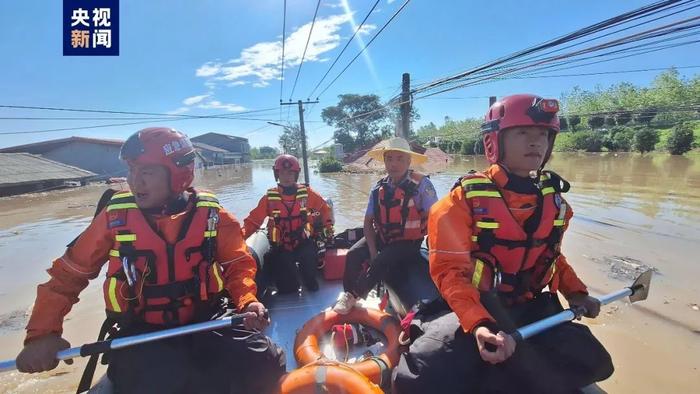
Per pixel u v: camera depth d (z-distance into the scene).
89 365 2.14
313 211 4.75
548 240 2.02
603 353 1.96
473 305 1.82
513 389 1.89
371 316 3.16
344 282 3.84
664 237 7.86
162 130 2.09
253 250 3.94
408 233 3.43
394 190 3.47
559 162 25.70
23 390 3.53
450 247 1.95
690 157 25.91
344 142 56.53
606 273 5.99
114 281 2.02
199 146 62.47
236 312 2.21
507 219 1.94
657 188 14.06
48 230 13.03
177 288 2.07
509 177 1.99
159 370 1.92
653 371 3.45
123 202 2.05
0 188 25.30
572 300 2.19
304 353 2.72
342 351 2.94
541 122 1.86
